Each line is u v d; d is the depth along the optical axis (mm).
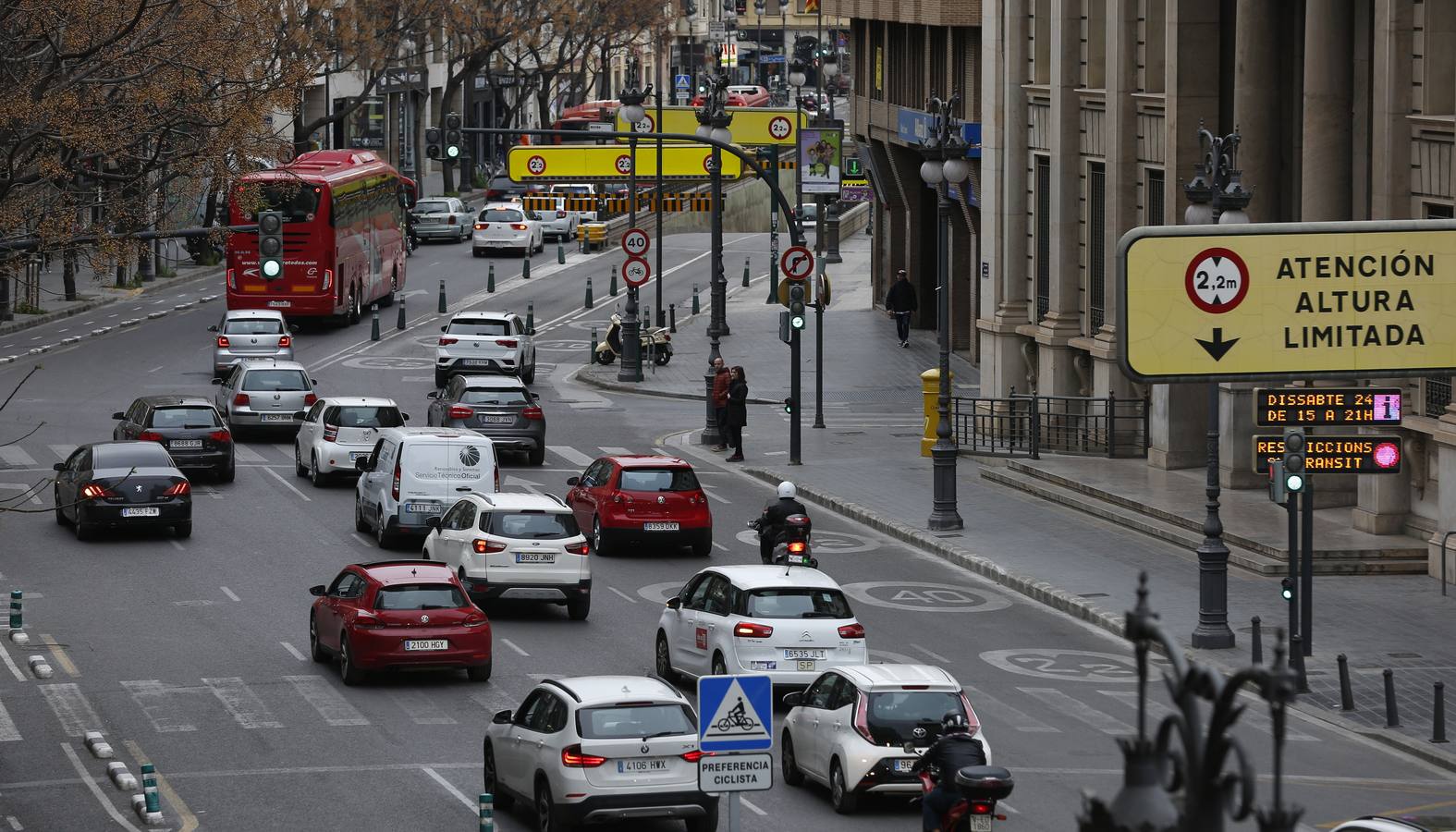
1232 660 70500
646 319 173125
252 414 124625
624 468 92312
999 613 81000
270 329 145000
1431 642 73188
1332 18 91250
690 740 48469
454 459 90812
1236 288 63719
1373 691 67000
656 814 48000
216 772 56219
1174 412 107250
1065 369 119062
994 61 126562
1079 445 117500
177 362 155000
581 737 47938
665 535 91438
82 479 92438
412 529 90250
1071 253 118375
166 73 79938
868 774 51562
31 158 67250
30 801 53219
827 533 99438
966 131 151250
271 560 89125
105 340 167375
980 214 158125
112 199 77562
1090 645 75125
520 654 72750
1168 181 103625
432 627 66312
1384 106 85562
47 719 62250
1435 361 63750
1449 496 82500
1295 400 70062
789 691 63062
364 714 63312
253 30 143875
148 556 89750
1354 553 84688
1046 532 96625
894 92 180375
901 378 158000
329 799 53469
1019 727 62344
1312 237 63719
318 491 108688
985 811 45062
